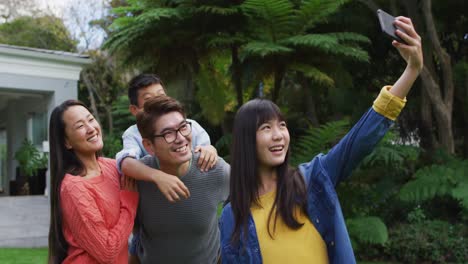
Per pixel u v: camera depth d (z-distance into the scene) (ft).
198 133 7.76
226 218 6.02
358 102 31.91
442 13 32.35
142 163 6.53
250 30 25.79
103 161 7.01
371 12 30.45
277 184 5.79
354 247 23.25
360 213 24.72
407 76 5.20
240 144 5.83
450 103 28.84
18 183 38.63
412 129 33.12
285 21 24.47
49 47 54.75
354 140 5.41
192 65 28.27
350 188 25.32
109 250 6.01
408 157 26.55
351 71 32.35
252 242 5.67
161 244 7.19
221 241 6.01
